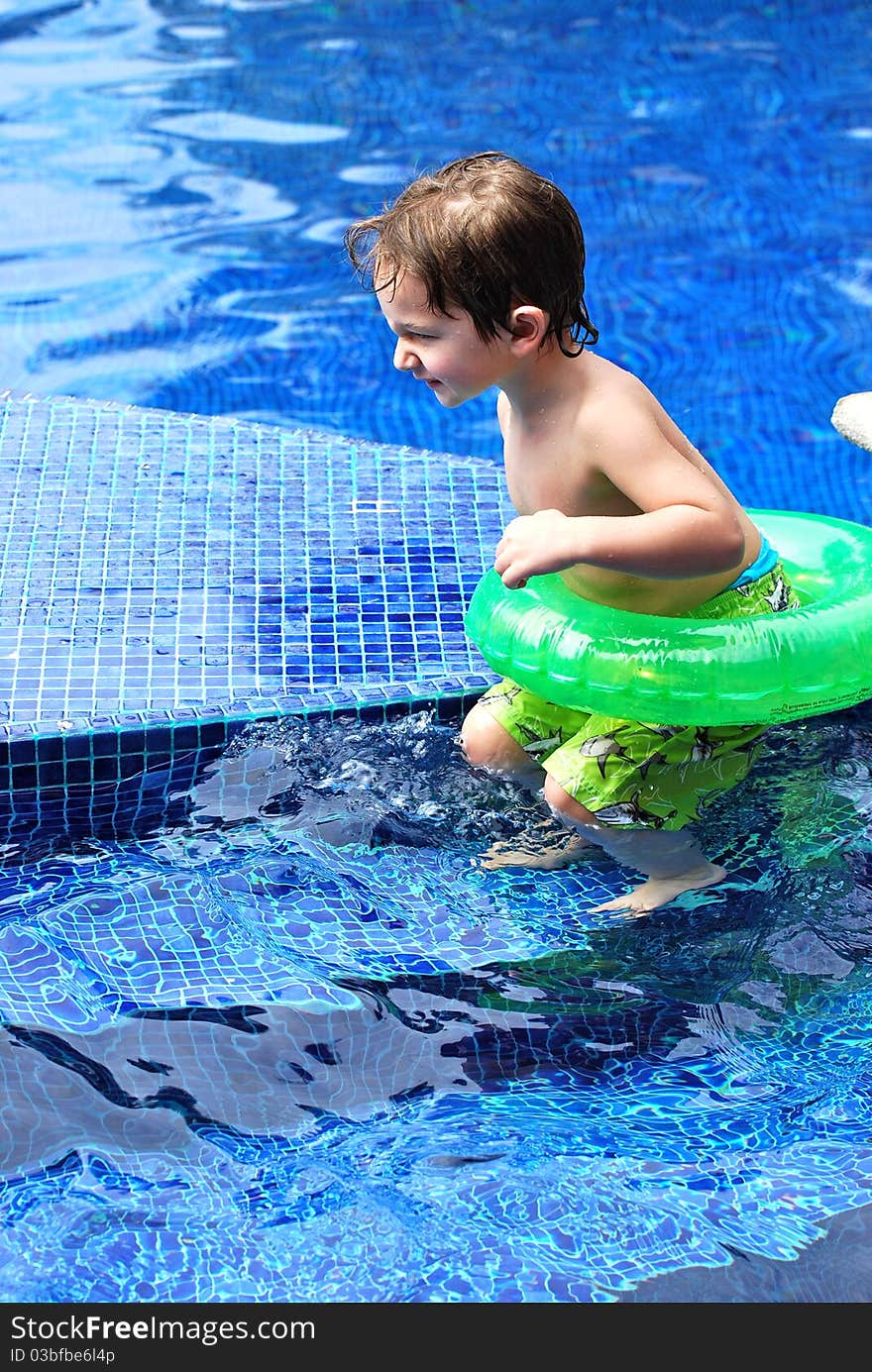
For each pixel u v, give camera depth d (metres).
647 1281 1.64
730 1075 1.95
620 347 4.38
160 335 4.43
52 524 3.13
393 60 6.19
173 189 5.21
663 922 2.23
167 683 2.68
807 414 4.09
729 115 5.75
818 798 2.51
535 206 2.18
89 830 2.48
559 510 2.33
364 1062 1.95
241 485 3.33
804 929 2.22
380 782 2.55
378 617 2.92
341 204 5.11
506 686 2.59
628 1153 1.81
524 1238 1.69
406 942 2.19
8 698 2.61
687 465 2.20
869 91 5.93
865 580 2.51
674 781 2.38
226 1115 1.85
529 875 2.33
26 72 6.08
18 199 5.13
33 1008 2.02
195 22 6.56
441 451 3.90
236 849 2.41
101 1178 1.76
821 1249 1.68
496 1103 1.89
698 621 2.29
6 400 3.61
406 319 2.22
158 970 2.11
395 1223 1.71
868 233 4.98
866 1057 1.98
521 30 6.49
